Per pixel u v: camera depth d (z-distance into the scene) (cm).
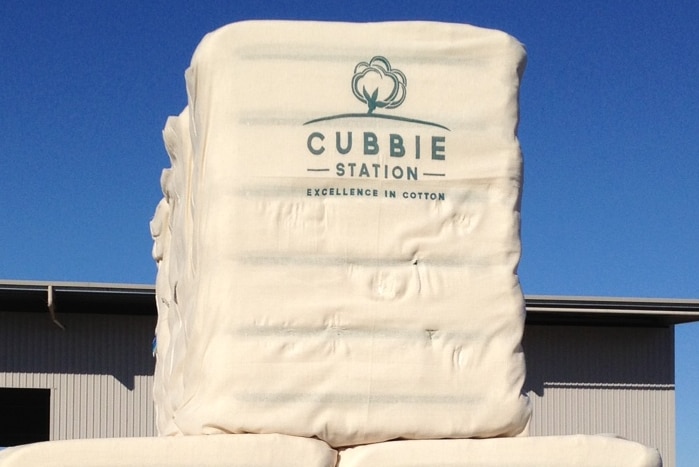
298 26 319
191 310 322
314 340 307
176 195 395
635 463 305
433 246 316
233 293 307
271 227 310
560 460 304
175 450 292
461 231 320
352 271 312
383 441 310
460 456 303
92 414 1384
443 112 322
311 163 314
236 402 302
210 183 314
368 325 310
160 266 465
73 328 1397
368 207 315
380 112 319
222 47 316
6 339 1383
